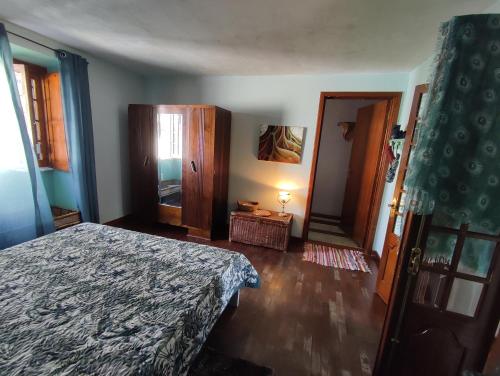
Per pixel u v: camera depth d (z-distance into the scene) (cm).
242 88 346
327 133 470
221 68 314
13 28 215
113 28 210
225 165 358
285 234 315
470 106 103
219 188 348
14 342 96
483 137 104
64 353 93
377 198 310
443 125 106
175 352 105
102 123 324
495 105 101
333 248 340
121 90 346
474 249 117
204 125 312
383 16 164
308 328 187
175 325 110
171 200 351
